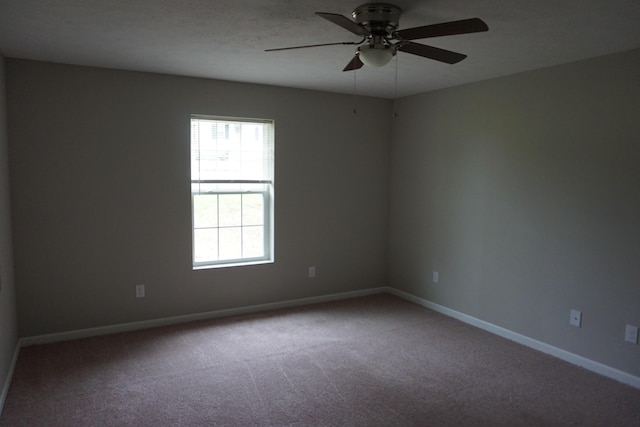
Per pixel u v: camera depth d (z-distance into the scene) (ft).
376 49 7.50
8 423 8.21
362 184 16.52
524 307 12.27
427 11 7.55
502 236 12.80
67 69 11.59
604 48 9.62
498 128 12.76
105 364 10.71
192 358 11.13
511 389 9.75
